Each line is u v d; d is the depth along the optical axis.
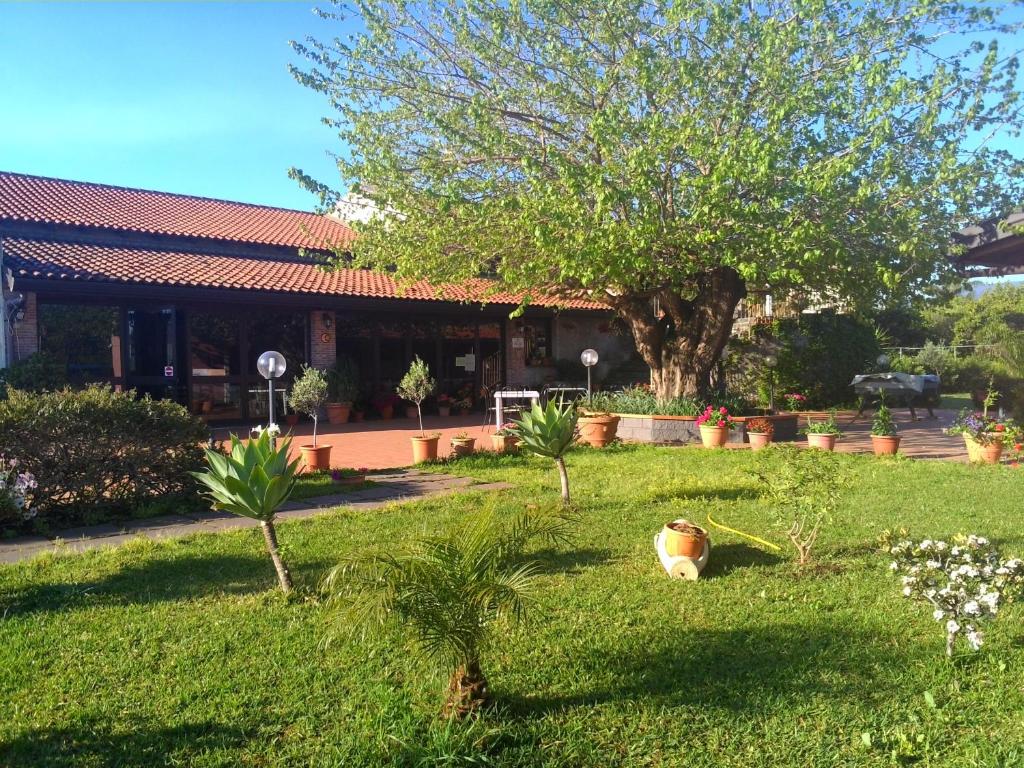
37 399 7.38
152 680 3.67
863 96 10.71
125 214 18.09
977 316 36.91
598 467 10.48
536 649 3.98
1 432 6.96
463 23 11.84
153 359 15.82
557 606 4.62
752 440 12.49
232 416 16.81
